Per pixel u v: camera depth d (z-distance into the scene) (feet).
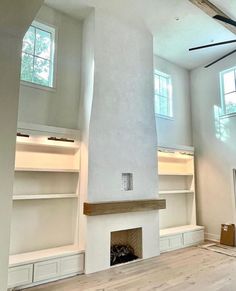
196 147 22.57
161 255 16.12
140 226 15.56
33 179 13.99
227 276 12.48
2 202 8.04
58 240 14.26
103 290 10.97
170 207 20.36
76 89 16.11
